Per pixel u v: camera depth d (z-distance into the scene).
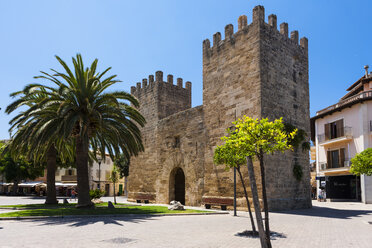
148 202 34.81
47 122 21.62
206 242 10.54
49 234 12.13
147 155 36.44
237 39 26.98
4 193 74.88
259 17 25.36
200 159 28.88
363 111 38.47
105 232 12.69
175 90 38.09
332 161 43.97
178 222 16.38
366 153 18.61
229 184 25.56
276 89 25.47
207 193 27.56
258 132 9.27
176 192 32.69
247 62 25.67
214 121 28.03
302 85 28.27
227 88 27.22
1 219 16.95
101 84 23.70
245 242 10.62
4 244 10.02
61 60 22.03
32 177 64.25
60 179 76.31
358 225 15.51
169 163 32.72
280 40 26.94
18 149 25.11
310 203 26.77
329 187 44.47
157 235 11.97
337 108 41.81
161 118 35.97
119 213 19.83
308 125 28.03
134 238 11.23
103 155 24.17
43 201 40.84
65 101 21.11
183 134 31.39
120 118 23.83
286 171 24.97
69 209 22.14
